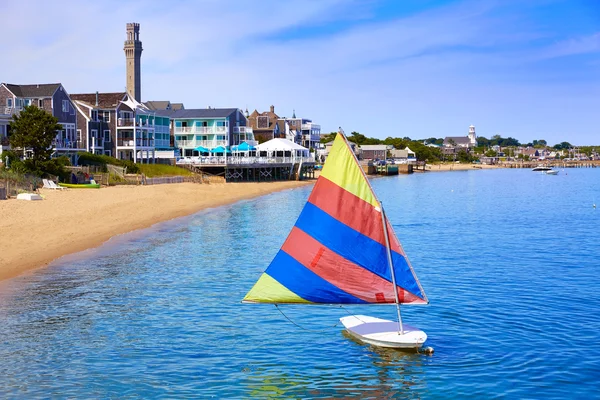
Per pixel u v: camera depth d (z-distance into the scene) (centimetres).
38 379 1714
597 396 1627
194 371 1791
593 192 10806
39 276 2916
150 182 8288
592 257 3641
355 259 1888
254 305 2477
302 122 17062
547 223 5566
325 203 1886
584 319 2298
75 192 6328
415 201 8312
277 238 4262
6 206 4894
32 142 6719
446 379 1747
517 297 2628
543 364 1850
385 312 2408
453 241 4328
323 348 1989
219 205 6850
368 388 1686
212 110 12862
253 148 11631
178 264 3269
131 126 9869
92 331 2127
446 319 2308
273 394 1633
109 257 3428
